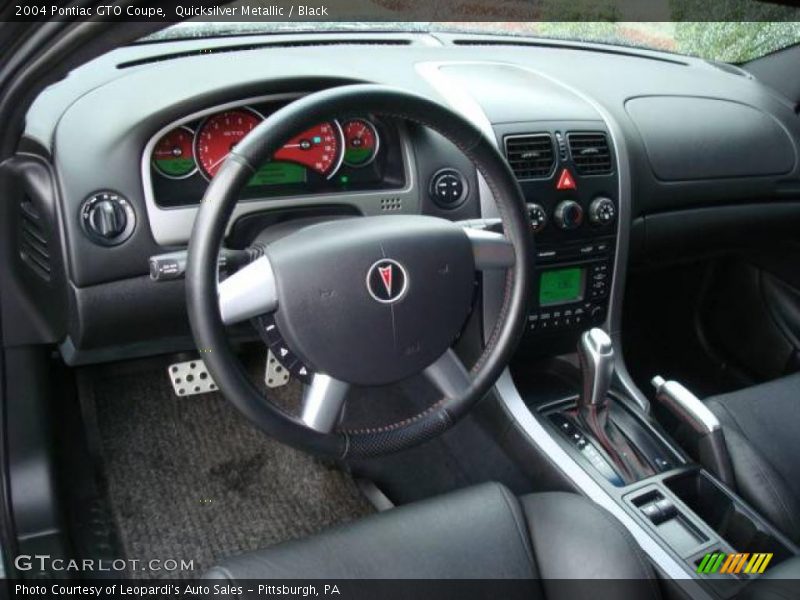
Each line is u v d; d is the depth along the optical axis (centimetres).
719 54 218
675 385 146
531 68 181
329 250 96
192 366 174
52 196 120
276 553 100
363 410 168
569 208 153
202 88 121
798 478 140
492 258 109
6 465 139
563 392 161
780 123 202
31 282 137
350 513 173
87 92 124
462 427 160
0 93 99
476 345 152
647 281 227
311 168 132
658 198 181
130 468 175
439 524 104
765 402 154
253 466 180
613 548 101
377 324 99
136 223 122
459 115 103
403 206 138
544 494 113
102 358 143
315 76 127
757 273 213
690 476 140
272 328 99
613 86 183
